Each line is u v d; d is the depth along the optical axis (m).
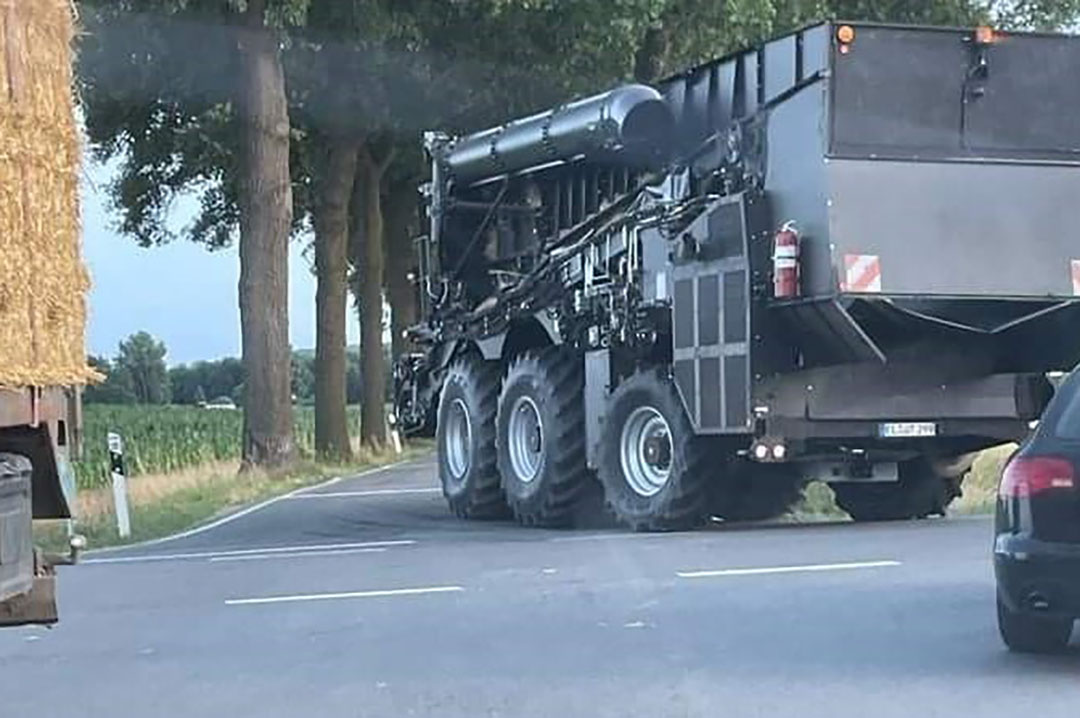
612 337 17.52
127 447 37.53
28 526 8.27
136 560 16.81
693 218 16.36
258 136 29.45
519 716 8.70
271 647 11.01
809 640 10.47
